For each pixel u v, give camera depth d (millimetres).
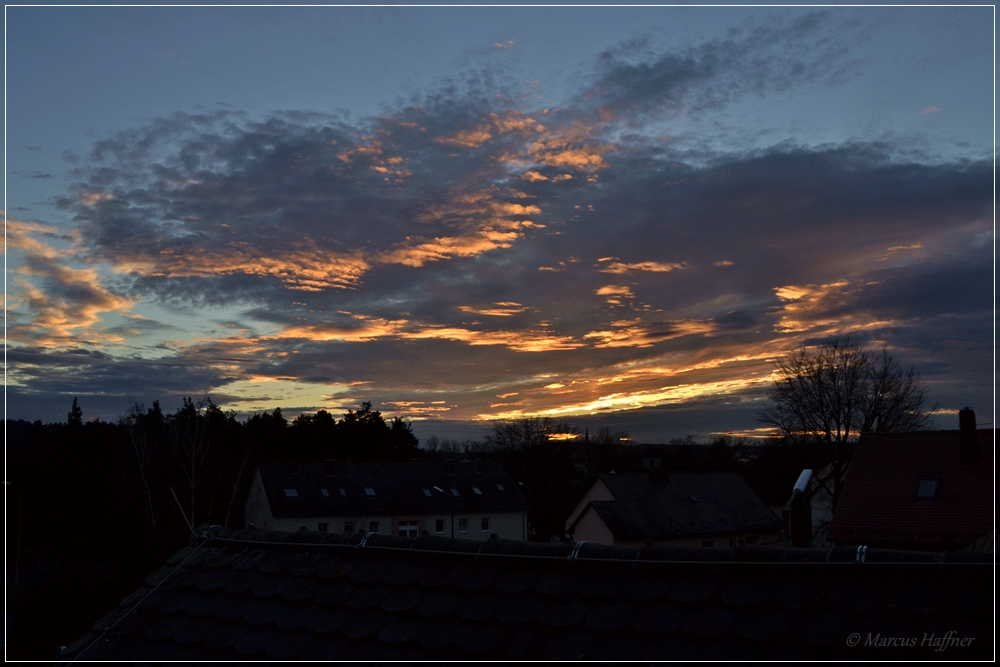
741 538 43344
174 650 4129
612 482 43781
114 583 37750
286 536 4879
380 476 47906
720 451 80000
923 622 2990
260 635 4047
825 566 3312
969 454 24891
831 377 39281
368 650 3717
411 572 4156
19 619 31156
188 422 41062
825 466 40625
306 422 63438
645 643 3279
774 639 3107
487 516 48125
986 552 3160
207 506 39688
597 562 3760
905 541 23375
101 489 40281
